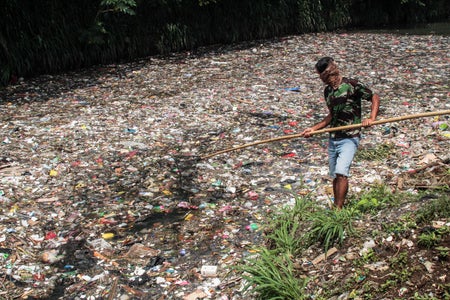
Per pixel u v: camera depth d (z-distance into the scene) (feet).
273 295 15.48
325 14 77.82
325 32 75.36
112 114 36.17
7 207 22.58
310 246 17.83
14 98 41.68
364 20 83.20
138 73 49.62
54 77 49.01
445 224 16.15
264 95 39.96
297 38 68.54
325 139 30.07
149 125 33.58
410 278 14.39
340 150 18.63
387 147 27.32
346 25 80.64
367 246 16.42
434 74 44.19
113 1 50.93
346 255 16.38
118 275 18.10
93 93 42.63
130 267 18.60
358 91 18.10
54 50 50.57
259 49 60.59
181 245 19.88
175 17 61.31
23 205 22.91
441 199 17.46
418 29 76.74
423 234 15.64
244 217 21.54
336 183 18.80
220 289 16.83
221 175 25.88
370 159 26.05
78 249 19.81
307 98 38.81
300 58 53.88
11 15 48.19
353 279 15.15
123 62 55.72
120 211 22.72
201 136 31.42
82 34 52.16
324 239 17.69
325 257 16.80
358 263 15.75
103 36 54.65
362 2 82.64
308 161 26.81
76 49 52.54
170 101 39.14
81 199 23.73
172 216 22.18
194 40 62.64
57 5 51.93
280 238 18.30
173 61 55.06
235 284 16.93
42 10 50.78
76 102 39.83
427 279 14.14
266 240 19.30
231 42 66.54
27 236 20.57
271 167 26.40
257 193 23.54
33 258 19.25
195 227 21.13
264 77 45.98
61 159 28.02
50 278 18.08
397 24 84.69
